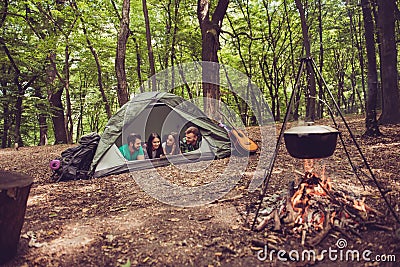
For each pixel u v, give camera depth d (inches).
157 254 112.7
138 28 668.7
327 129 123.6
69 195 198.4
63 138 697.6
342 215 126.9
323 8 712.4
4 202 105.4
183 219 145.4
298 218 126.7
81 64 703.1
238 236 123.0
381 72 400.2
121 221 147.7
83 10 545.6
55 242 127.0
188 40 645.9
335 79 962.7
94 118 1097.4
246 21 730.2
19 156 395.5
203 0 446.6
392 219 127.2
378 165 216.4
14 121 689.0
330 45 775.7
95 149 253.6
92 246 121.4
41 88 674.2
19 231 114.5
